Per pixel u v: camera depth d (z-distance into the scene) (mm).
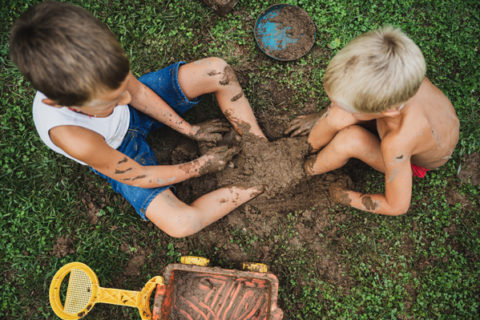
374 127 2676
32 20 1581
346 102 2002
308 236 3068
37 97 2117
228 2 3105
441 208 3076
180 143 3121
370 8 3248
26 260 2951
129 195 2600
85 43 1588
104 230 3033
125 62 1764
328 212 3070
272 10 3191
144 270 3012
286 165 2869
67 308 2492
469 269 2977
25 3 3156
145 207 2564
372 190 3107
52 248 2986
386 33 1911
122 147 2639
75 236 3008
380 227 3068
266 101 3188
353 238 3068
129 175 2430
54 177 3037
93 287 2506
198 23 3254
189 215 2594
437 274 2982
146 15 3227
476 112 3160
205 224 2746
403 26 3234
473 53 3213
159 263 3031
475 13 3258
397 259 3029
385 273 3016
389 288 2980
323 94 3193
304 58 3213
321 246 3061
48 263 2975
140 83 2566
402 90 1879
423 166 2715
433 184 3090
